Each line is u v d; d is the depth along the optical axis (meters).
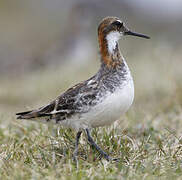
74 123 11.18
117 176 9.80
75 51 30.27
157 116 15.38
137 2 39.94
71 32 31.11
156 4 40.56
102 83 10.84
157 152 11.51
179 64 21.56
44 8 42.88
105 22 11.48
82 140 12.07
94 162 10.80
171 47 26.42
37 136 12.54
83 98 10.84
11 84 25.86
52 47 31.16
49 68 28.11
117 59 11.18
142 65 23.58
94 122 11.07
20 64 30.34
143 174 9.95
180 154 11.34
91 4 33.91
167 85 19.14
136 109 15.66
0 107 20.83
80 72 24.53
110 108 10.74
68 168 10.27
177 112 15.45
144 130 13.34
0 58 32.19
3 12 41.41
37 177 9.85
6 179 9.88
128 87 10.84
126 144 11.80
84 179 9.69
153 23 37.88
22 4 42.84
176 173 10.06
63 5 42.53
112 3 36.56
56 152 11.48
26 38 38.19
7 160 10.95
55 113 11.24
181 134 12.91
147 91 19.33
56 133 12.53
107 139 11.84
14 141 12.56
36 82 24.53
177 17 39.28
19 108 19.45
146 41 31.42
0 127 14.11
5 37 38.28
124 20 36.75
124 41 31.77
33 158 11.15
